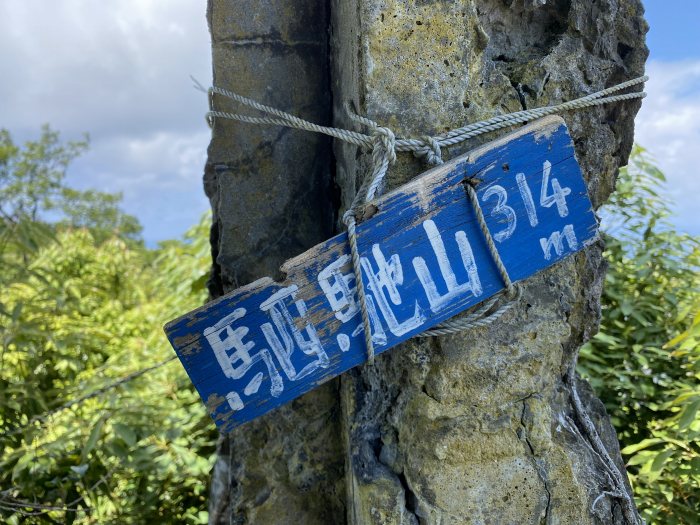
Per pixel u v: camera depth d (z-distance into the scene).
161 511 2.85
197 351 1.26
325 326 1.26
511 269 1.28
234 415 1.28
